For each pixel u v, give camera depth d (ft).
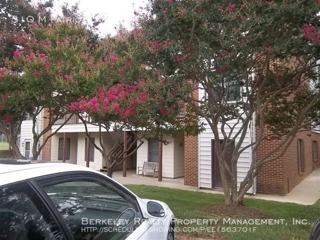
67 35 30.32
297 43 23.49
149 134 31.27
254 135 51.06
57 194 9.00
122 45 30.22
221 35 23.70
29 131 87.30
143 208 13.09
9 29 35.78
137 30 30.07
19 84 28.25
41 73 26.66
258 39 23.44
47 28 30.94
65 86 26.37
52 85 27.02
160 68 27.02
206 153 56.39
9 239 7.38
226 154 35.17
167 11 25.21
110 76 28.94
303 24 23.29
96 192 10.78
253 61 25.82
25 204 7.93
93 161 80.84
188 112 32.99
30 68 26.71
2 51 33.14
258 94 29.86
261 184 52.19
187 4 24.48
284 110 35.65
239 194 31.96
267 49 24.25
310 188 55.93
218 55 24.57
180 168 69.72
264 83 29.19
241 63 24.61
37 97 27.96
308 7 22.76
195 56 25.59
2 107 27.99
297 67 29.48
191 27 24.63
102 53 31.17
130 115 26.55
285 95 32.58
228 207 31.24
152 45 26.37
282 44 23.62
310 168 70.49
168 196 41.73
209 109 30.50
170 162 69.05
